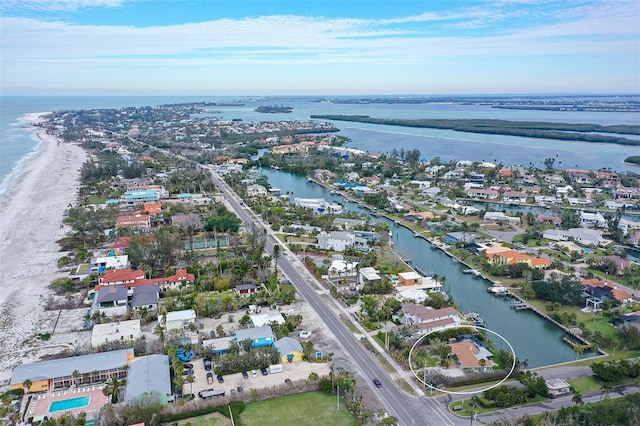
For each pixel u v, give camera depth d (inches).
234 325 5369.1
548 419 3649.1
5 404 3961.6
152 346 4840.1
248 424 3757.4
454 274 7204.7
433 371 4483.3
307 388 4229.8
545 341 5246.1
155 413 3735.2
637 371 4382.4
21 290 6264.8
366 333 5260.8
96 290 6107.3
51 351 4805.6
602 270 7170.3
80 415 3725.4
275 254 7194.9
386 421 3617.1
